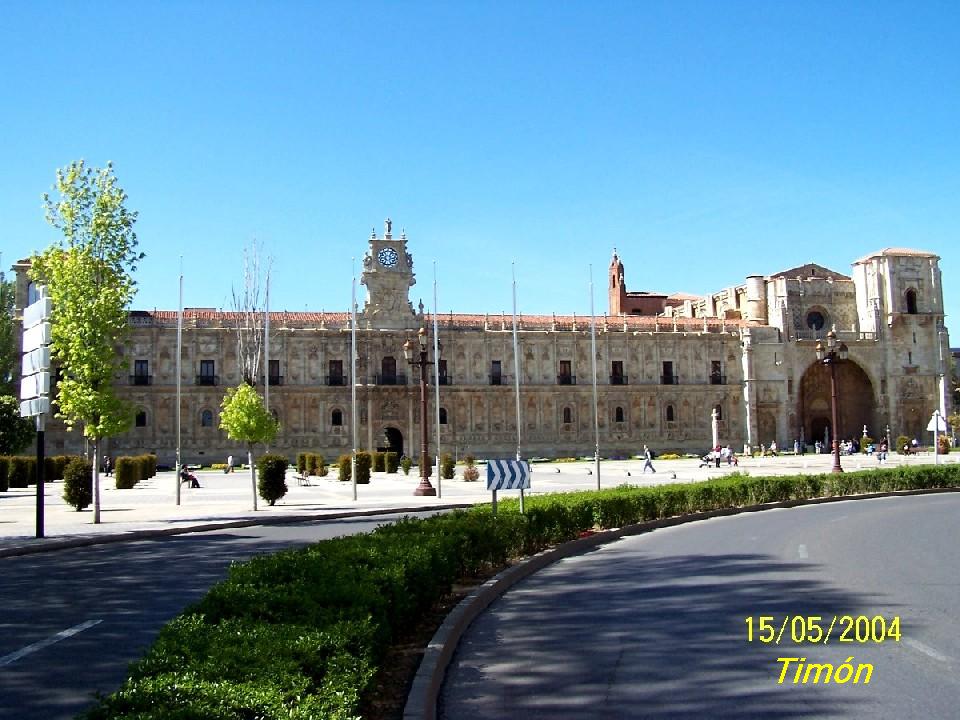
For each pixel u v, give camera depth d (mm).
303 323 122375
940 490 53219
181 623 10289
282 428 119375
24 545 29000
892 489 51312
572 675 12938
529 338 129125
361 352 122688
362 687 9031
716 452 104688
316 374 121312
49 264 41344
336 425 121625
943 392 143250
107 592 20266
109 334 41531
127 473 67375
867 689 12008
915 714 10930
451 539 18625
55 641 15062
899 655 13766
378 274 125250
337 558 14922
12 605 18703
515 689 12305
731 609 17344
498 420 127125
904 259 144125
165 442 115625
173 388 116438
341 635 9992
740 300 148625
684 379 135250
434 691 11852
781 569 22172
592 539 29453
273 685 8117
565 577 22109
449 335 126062
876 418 141750
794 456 124000
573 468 99562
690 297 176625
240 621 10453
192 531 35594
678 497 37469
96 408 38594
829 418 143750
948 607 17281
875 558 24047
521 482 26078
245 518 39562
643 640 14977
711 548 26953
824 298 144125
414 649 13680
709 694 11883
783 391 137375
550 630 15961
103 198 41688
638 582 20906
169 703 7504
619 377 132625
